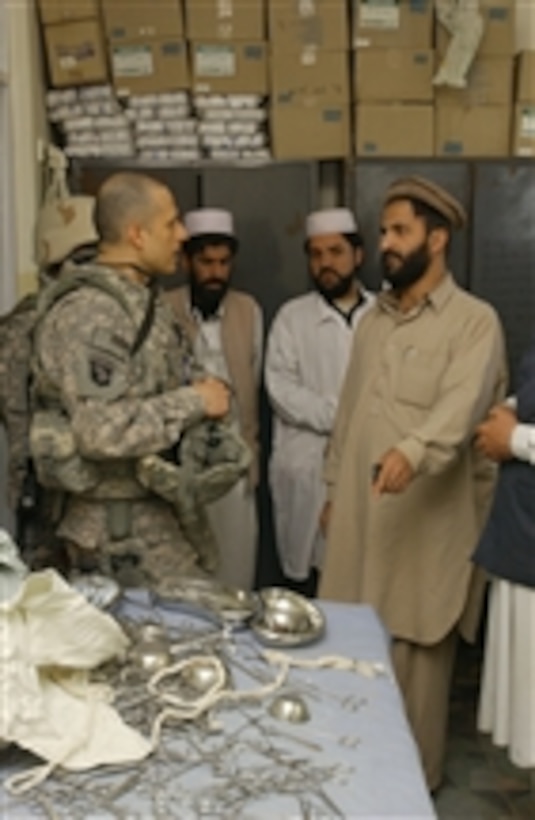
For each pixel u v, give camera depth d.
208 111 3.39
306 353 3.34
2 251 2.82
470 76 3.39
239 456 1.81
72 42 3.30
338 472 2.50
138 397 1.71
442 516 2.36
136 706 1.22
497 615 2.03
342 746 1.15
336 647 1.46
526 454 1.89
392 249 2.31
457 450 2.21
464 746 2.90
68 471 1.75
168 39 3.32
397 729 1.21
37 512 2.05
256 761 1.11
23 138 2.94
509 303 3.53
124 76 3.36
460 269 3.51
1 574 1.21
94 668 1.28
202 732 1.17
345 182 3.46
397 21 3.32
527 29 3.74
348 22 3.37
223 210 3.41
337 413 2.61
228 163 3.46
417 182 2.29
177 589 1.57
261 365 3.54
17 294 2.88
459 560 2.38
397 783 1.08
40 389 1.78
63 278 1.79
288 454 3.37
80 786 1.06
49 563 2.04
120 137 3.40
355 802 1.03
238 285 3.54
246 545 3.33
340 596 2.46
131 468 1.81
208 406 1.76
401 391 2.32
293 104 3.38
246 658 1.40
